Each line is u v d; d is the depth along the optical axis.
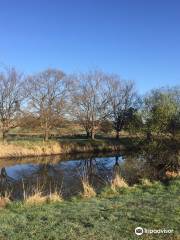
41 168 31.70
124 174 23.28
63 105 50.91
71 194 18.41
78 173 28.06
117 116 55.28
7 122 46.72
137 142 25.03
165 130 24.19
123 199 13.26
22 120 48.16
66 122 53.31
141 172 22.38
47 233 8.94
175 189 14.80
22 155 40.09
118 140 53.16
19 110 47.69
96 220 10.14
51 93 49.88
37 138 51.25
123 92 56.72
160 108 24.22
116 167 30.41
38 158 39.09
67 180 24.66
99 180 23.61
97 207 12.08
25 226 9.69
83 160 37.88
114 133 62.91
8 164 34.16
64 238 8.57
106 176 25.30
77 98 54.44
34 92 48.91
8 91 46.78
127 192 15.30
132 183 19.36
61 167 32.38
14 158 38.50
